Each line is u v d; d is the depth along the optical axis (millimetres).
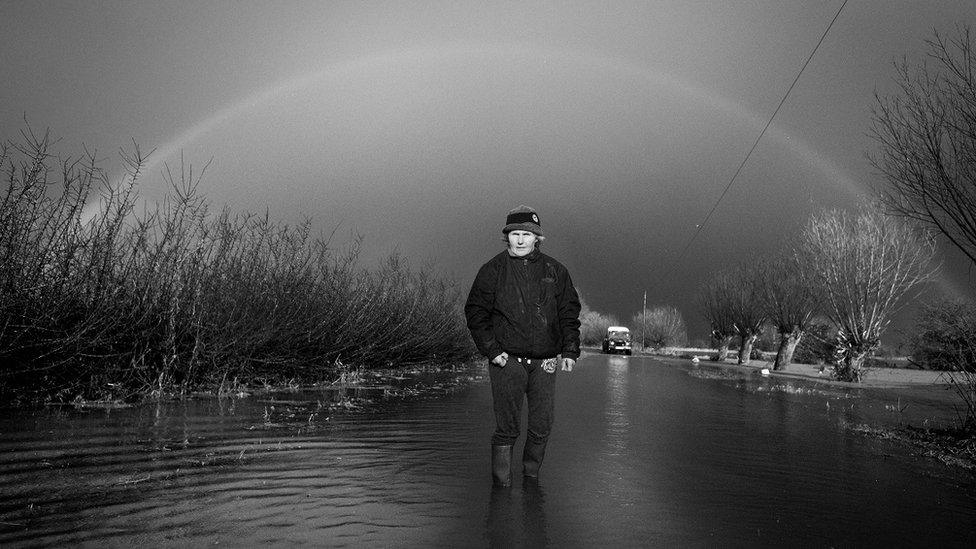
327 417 8211
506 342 4828
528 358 4898
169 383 9430
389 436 6973
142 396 8922
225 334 10086
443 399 11117
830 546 3691
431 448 6316
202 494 4227
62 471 4625
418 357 20391
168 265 9492
